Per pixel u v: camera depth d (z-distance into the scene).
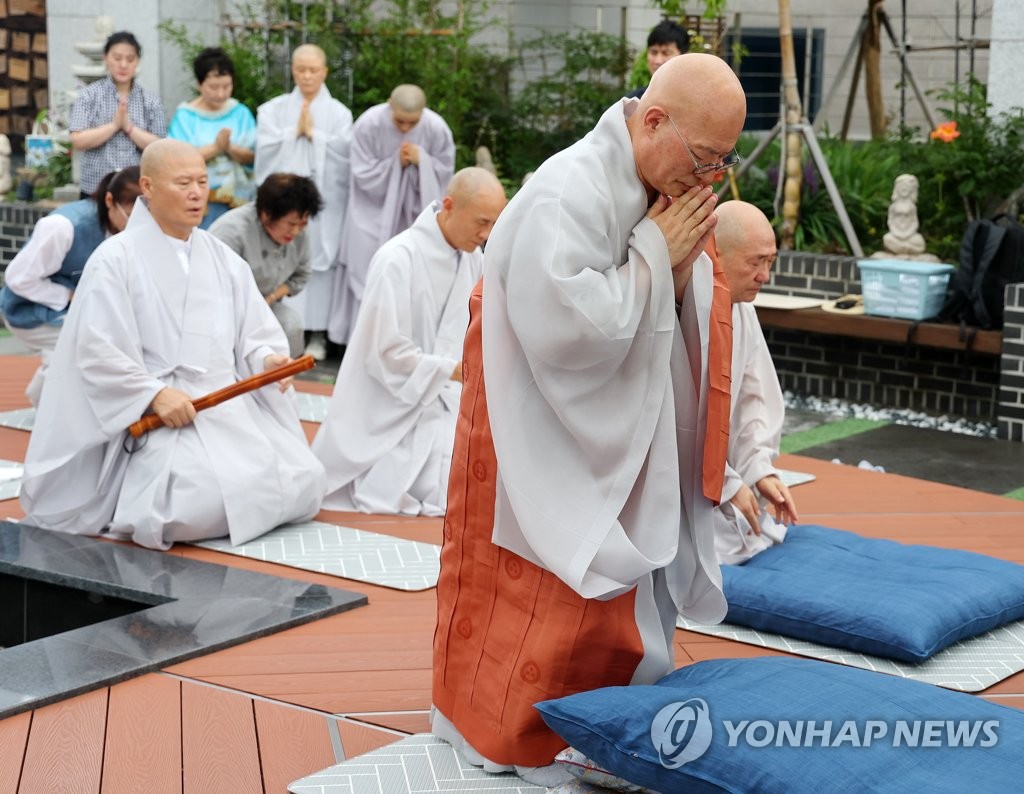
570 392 2.60
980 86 8.88
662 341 2.62
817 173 8.63
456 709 2.89
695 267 2.70
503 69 11.13
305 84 8.26
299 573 4.17
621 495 2.65
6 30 11.71
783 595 3.69
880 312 7.27
